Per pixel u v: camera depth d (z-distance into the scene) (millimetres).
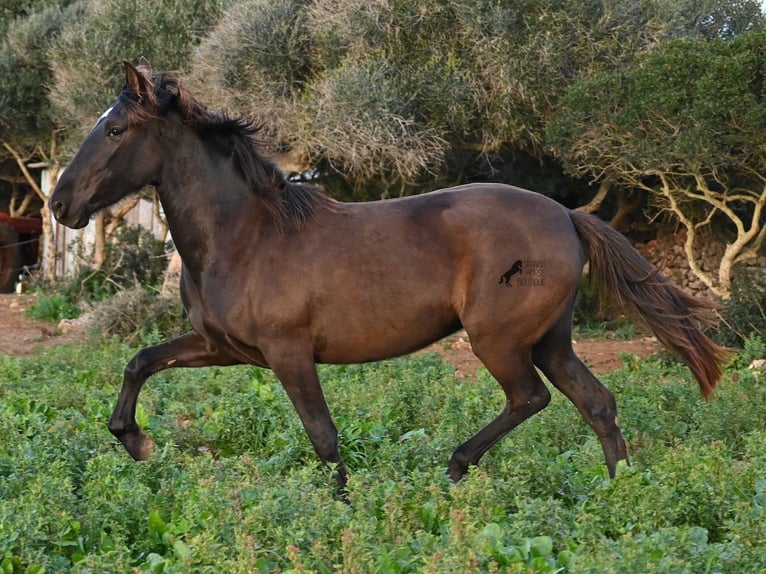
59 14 26562
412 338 7344
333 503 6199
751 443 8195
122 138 7254
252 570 5277
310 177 22344
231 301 7215
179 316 18984
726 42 16609
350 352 7320
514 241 7246
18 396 11086
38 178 31656
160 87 7324
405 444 8484
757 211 17266
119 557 5520
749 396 10383
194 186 7309
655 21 18984
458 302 7320
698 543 5785
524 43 18859
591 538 5766
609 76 17438
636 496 6398
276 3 19891
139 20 22297
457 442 8859
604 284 7680
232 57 19828
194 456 9062
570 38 18922
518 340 7336
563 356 7605
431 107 19203
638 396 10984
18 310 24094
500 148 20797
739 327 16219
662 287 7652
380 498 6574
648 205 20391
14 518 5977
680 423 9938
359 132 18625
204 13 22469
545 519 6137
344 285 7160
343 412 10383
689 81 16453
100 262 24984
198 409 10875
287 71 20062
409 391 10805
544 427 9312
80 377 13422
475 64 19234
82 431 9008
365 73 18812
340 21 19344
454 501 6320
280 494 6320
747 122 15695
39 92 26109
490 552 5344
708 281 18219
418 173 19953
